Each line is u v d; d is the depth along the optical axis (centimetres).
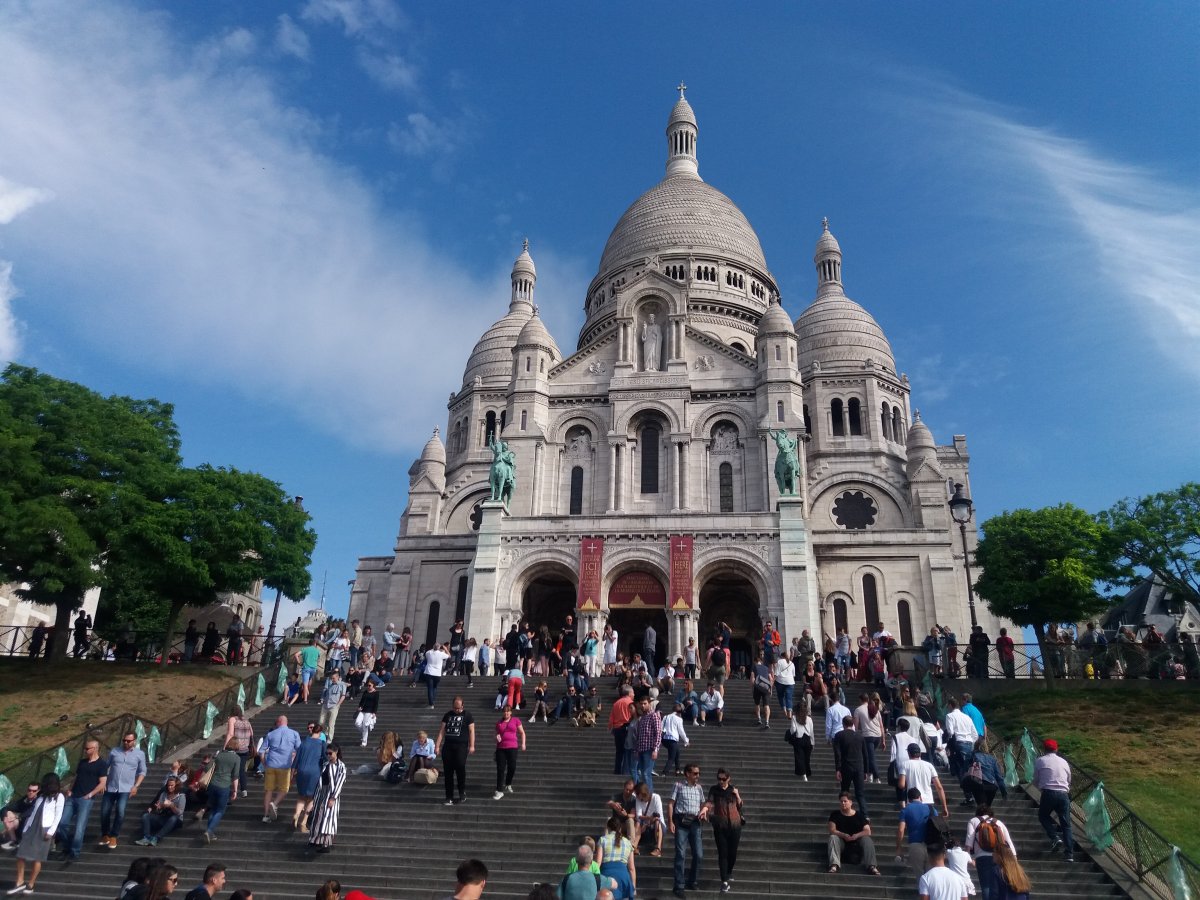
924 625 5538
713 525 4588
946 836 1802
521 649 3619
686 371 5569
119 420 4247
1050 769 2091
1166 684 3359
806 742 2506
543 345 5791
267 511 4484
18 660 3941
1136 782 2603
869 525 6316
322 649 3819
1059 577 3700
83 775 2095
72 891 1934
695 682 3603
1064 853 2053
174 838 2161
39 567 3575
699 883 1944
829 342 7006
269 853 2091
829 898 1877
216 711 3030
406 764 2572
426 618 5853
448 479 6956
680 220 7881
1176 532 3672
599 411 5641
